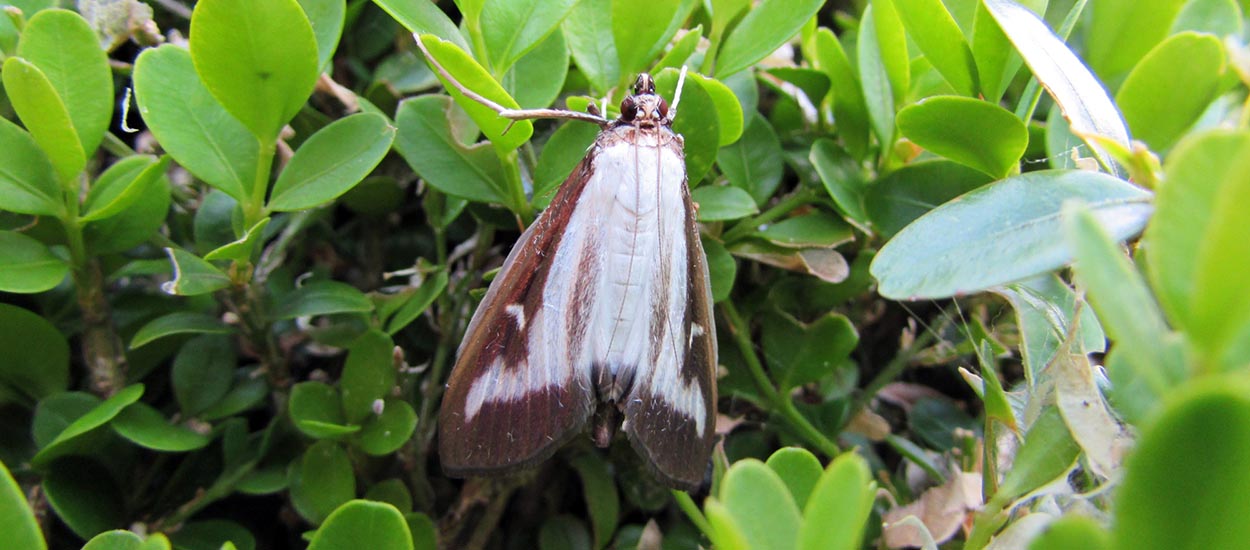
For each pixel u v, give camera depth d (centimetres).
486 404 6
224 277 6
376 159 6
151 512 6
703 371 6
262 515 7
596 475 7
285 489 7
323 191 6
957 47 6
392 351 6
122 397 6
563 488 7
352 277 8
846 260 7
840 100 7
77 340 7
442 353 7
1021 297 5
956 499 6
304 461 6
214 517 7
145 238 6
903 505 7
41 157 6
